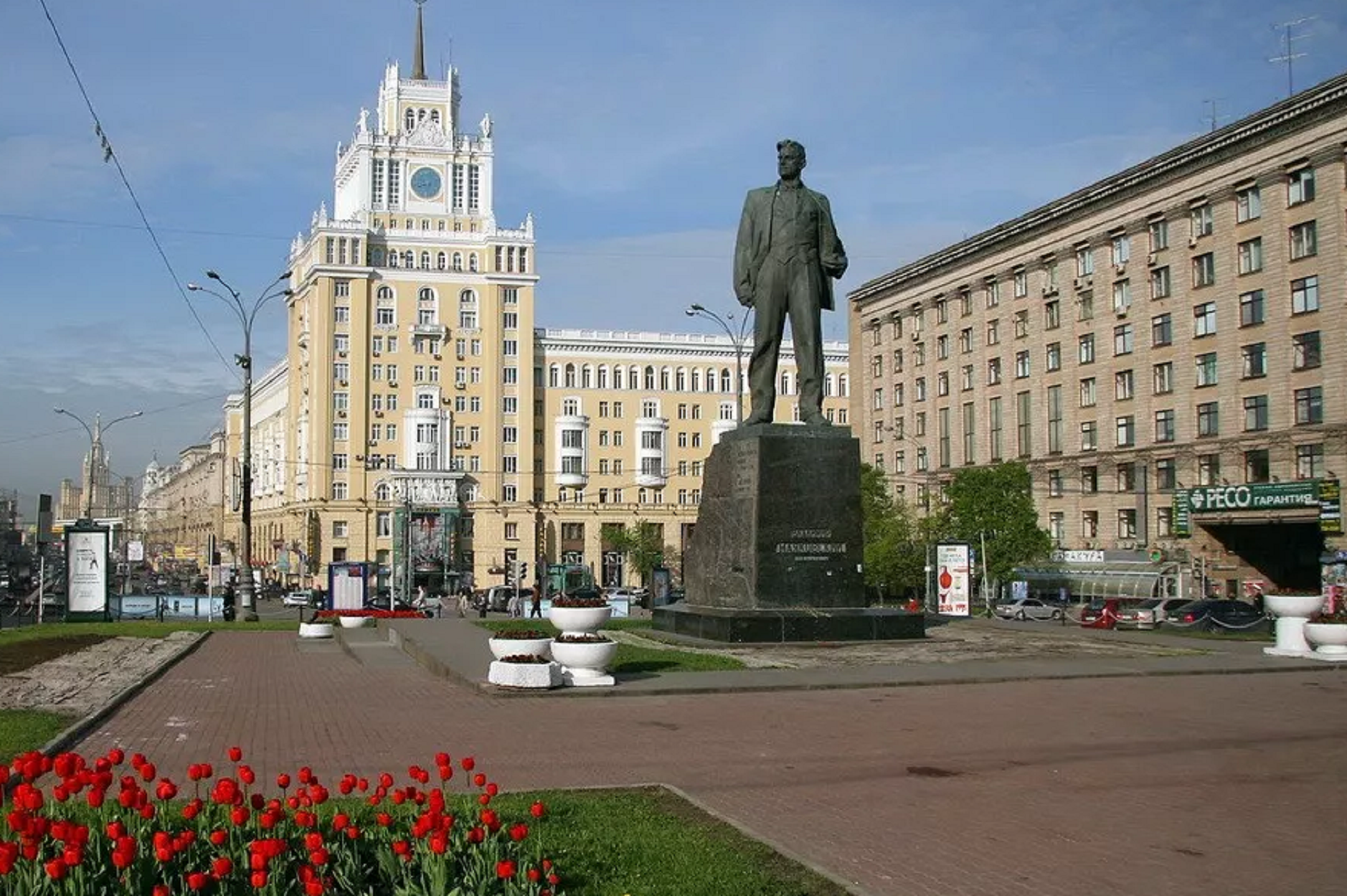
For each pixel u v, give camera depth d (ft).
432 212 348.79
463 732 44.78
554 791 32.81
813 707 52.31
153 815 22.18
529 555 339.98
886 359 293.43
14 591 232.32
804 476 78.48
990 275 252.62
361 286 330.34
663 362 363.35
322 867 20.20
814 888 23.88
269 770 37.14
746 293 82.43
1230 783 35.68
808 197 81.76
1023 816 31.22
